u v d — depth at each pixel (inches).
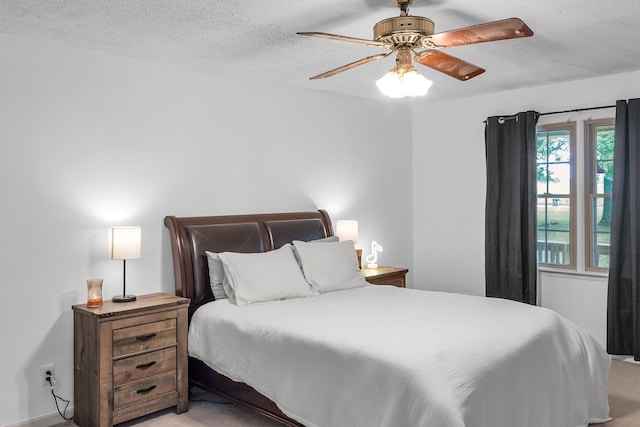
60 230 130.1
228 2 104.3
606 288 179.6
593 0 106.4
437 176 226.7
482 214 211.6
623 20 119.0
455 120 219.1
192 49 136.8
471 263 216.1
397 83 105.7
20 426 122.8
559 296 190.9
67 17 111.6
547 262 197.9
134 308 123.9
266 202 177.0
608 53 148.0
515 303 135.0
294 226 175.0
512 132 195.8
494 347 99.3
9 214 121.9
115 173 140.1
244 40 129.5
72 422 128.8
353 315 122.0
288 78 171.6
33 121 125.4
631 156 167.5
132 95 143.5
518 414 96.2
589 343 125.7
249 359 120.2
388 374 91.9
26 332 124.5
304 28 121.2
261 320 122.2
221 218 160.4
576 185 187.2
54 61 129.0
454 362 91.4
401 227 230.2
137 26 117.9
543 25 122.3
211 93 161.5
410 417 86.2
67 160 131.1
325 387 102.2
